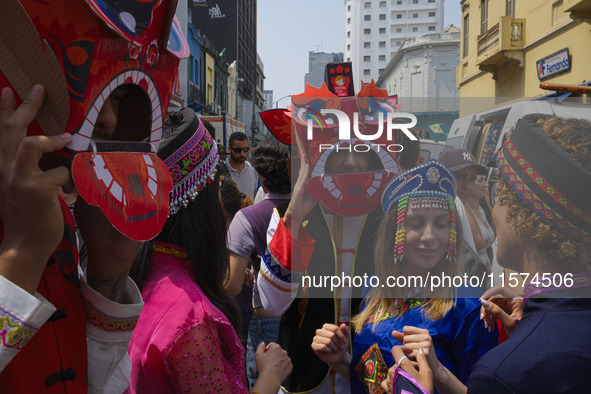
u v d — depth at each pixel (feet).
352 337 4.50
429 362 3.61
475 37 52.54
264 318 8.57
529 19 40.52
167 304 3.34
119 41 1.90
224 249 3.95
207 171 3.76
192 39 87.66
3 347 1.84
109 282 2.49
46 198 1.81
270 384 3.96
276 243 4.98
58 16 1.72
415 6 282.77
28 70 1.75
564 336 2.94
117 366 2.65
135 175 2.08
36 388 2.12
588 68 31.71
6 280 1.85
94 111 1.88
